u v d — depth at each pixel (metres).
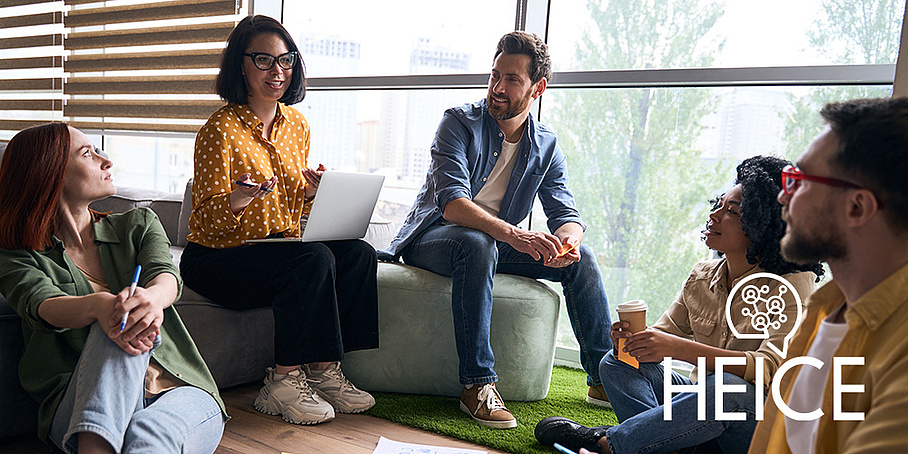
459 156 2.24
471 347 2.01
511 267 2.31
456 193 2.17
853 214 0.81
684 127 2.63
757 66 2.46
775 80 2.41
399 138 3.22
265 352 2.24
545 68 2.23
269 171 2.12
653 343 1.56
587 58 2.80
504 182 2.34
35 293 1.41
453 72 3.04
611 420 2.05
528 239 2.06
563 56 2.85
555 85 2.79
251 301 2.06
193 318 2.02
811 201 0.84
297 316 1.93
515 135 2.32
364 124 3.30
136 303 1.36
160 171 3.86
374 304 2.13
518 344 2.14
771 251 1.54
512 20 2.90
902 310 0.80
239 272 2.00
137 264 1.60
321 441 1.80
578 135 2.83
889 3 2.27
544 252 2.05
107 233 1.61
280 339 1.96
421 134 3.16
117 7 3.68
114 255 1.60
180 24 3.50
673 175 2.67
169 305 1.50
